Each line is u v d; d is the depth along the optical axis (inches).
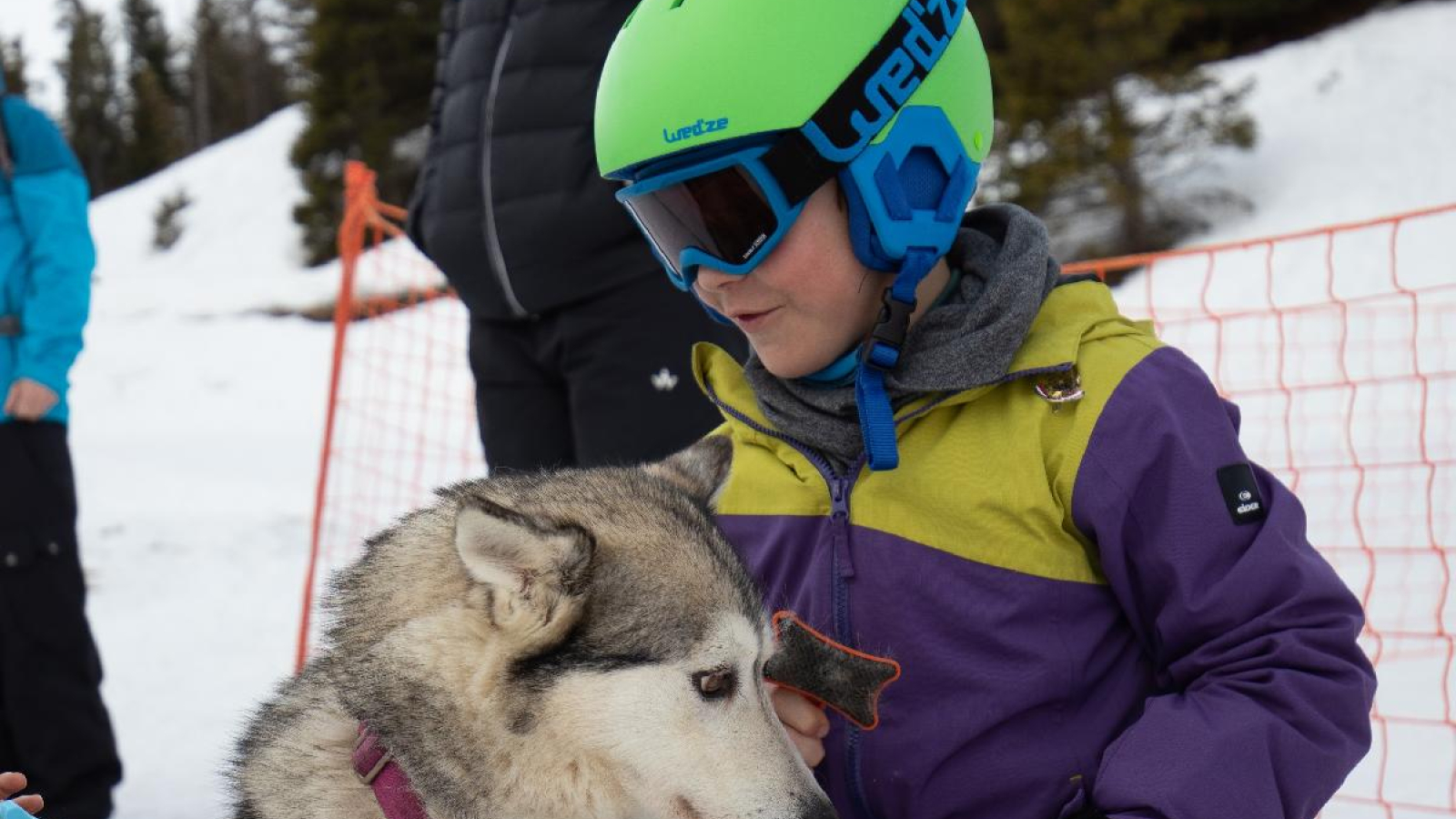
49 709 162.7
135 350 709.3
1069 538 73.0
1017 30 623.2
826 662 73.6
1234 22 727.1
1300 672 65.3
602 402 133.0
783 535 82.1
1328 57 668.7
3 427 163.2
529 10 132.7
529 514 75.7
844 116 71.2
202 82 2108.8
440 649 77.7
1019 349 74.7
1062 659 72.4
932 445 76.2
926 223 74.4
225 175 1300.4
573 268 130.5
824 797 75.4
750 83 70.8
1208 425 71.8
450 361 443.2
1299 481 283.0
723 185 73.3
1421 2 694.5
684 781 76.1
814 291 75.9
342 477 350.9
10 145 170.9
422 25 1033.5
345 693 79.0
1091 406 71.7
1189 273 501.0
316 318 757.3
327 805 78.0
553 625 75.8
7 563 161.5
